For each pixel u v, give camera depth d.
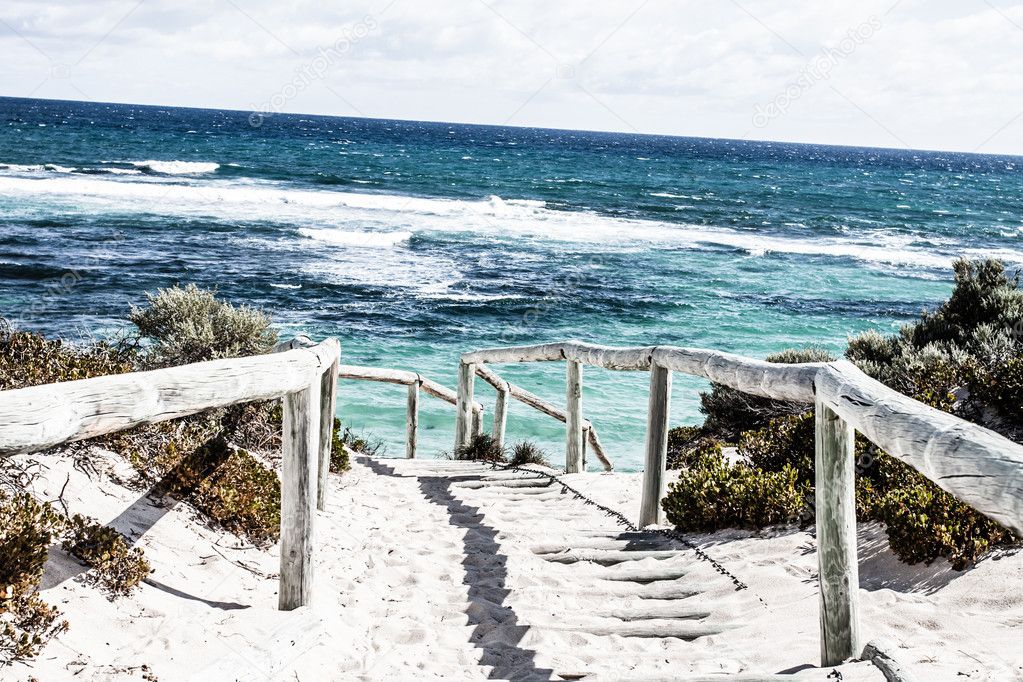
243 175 59.78
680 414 17.86
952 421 2.25
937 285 34.47
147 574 3.91
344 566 5.19
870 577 4.55
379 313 25.27
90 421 2.62
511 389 12.15
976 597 3.90
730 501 5.74
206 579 4.19
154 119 132.75
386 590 4.86
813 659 3.39
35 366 5.43
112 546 3.75
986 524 4.34
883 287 33.56
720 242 43.09
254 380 3.49
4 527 3.43
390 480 8.80
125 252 30.28
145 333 7.67
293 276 28.88
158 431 5.32
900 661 2.90
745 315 27.84
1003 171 149.75
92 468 4.71
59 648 3.09
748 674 3.12
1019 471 1.77
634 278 32.78
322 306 25.58
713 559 5.20
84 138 80.69
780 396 4.04
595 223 47.47
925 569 4.39
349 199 47.38
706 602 4.49
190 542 4.49
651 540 5.86
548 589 4.84
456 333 23.81
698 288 31.67
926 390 6.98
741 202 64.81
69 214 36.19
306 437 4.00
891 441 2.46
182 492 4.90
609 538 5.97
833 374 3.24
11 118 103.44
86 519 4.06
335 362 6.46
